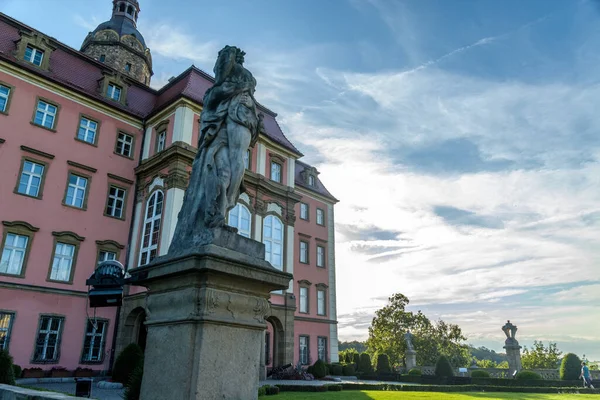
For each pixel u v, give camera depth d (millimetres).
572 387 25359
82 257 22609
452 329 52719
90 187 23797
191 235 4094
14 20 24047
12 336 19469
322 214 38812
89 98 24719
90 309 21969
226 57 4844
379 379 31203
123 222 24625
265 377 23062
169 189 22703
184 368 3391
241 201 25969
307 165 40375
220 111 4625
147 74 39844
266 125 31453
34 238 21188
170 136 24453
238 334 3740
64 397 4996
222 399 3447
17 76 22297
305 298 34094
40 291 20734
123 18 40500
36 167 22172
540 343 53781
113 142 25391
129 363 17156
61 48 25516
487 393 21047
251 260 4043
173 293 3799
